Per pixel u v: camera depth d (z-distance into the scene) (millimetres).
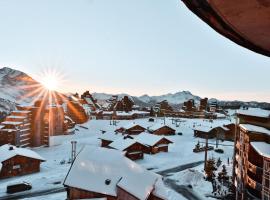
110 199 23922
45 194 35406
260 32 3758
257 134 28516
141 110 145375
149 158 58375
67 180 24688
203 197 35500
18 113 69375
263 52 4836
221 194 36281
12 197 34156
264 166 24359
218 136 81938
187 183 41438
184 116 127812
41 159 46719
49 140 71125
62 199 33469
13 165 43375
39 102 72250
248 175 28328
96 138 82125
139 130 84000
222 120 114875
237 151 34594
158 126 85812
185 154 63406
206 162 47438
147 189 25078
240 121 34781
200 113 125125
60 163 52156
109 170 26141
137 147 57406
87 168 26047
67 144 72438
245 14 3135
